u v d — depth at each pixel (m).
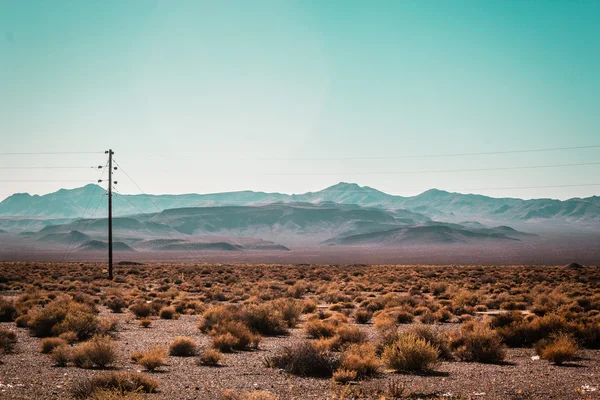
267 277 86.25
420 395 14.84
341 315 35.34
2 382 15.96
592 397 14.49
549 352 20.31
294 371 18.16
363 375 17.58
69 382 16.17
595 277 82.00
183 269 110.31
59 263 135.88
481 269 113.19
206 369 18.88
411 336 20.11
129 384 14.95
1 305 34.84
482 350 20.67
